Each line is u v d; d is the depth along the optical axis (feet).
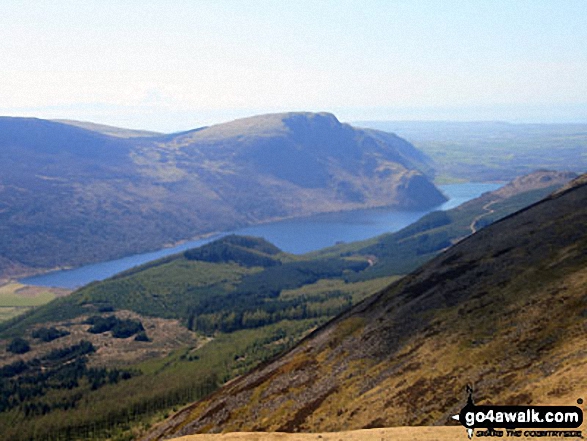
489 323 364.17
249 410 456.86
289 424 378.73
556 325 307.17
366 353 443.73
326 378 434.30
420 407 293.23
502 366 291.38
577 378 223.30
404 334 438.81
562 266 406.62
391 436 205.57
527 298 372.58
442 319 422.82
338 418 343.87
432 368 335.88
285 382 472.85
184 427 513.86
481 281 470.80
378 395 341.41
